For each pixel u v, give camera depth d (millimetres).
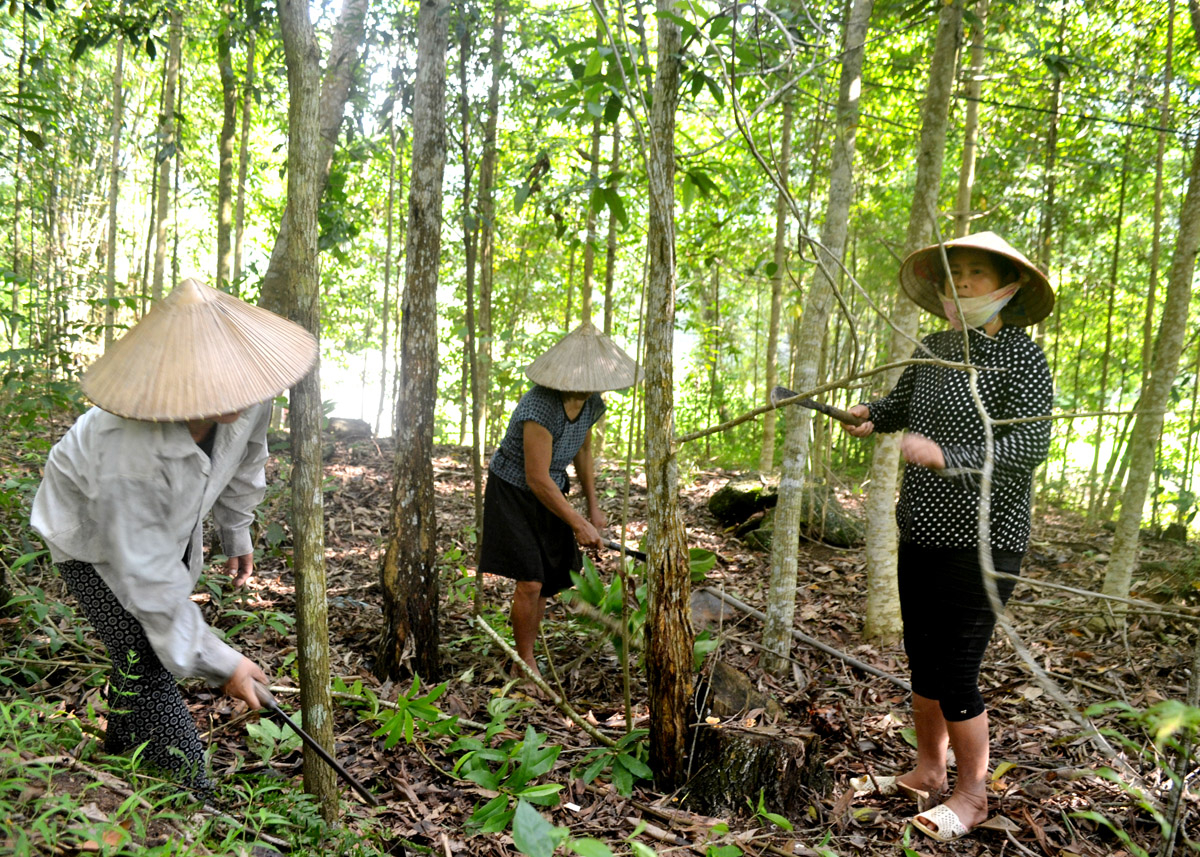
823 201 8891
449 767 2840
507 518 3535
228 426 2020
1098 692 3615
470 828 2301
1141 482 4508
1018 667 3922
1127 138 7402
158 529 1923
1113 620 4289
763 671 3949
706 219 8695
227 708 3014
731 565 5898
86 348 9984
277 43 6078
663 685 2627
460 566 4969
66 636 3303
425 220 3473
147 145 8586
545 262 11492
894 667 4094
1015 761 2998
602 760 2693
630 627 3471
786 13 3336
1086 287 9750
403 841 2240
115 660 2074
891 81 7281
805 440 3926
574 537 3770
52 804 1574
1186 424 8617
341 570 5043
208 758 2355
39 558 3969
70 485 1947
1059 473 12219
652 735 2689
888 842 2484
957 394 2537
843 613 4980
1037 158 7445
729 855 2018
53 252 9656
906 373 2967
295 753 2750
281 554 4945
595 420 3750
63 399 4285
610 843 2340
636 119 2486
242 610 3799
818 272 3951
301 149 2006
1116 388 10641
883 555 4484
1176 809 1776
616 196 3070
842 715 3428
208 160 12680
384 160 8148
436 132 3455
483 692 3510
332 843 2059
